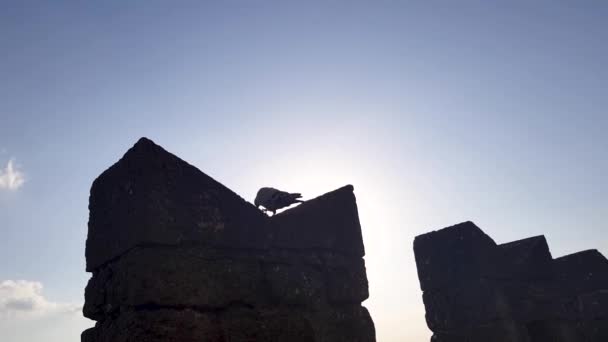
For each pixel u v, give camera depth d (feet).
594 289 35.60
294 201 19.49
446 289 27.71
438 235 28.99
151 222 13.19
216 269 14.32
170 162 14.28
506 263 29.43
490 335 25.53
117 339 12.80
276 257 16.46
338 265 18.49
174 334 12.66
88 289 15.21
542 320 28.50
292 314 15.75
